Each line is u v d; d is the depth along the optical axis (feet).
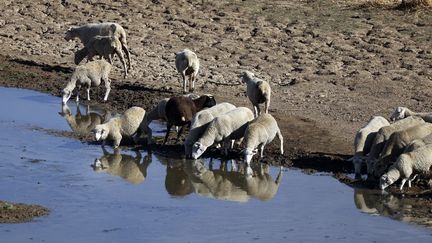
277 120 95.81
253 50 127.44
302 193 74.84
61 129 94.43
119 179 78.33
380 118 82.79
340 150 86.07
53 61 125.59
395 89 108.99
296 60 122.62
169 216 68.90
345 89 109.70
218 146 85.87
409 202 72.18
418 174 74.90
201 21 140.36
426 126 77.51
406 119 80.12
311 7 146.10
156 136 91.61
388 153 76.38
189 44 130.93
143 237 63.93
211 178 78.89
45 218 67.46
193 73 106.83
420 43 127.85
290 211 70.38
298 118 97.09
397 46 126.52
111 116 99.76
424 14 139.74
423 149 73.61
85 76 103.91
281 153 84.64
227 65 121.08
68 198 72.69
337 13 142.20
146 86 111.34
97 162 83.10
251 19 140.87
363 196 73.72
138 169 81.41
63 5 148.36
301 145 87.25
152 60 123.95
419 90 108.68
